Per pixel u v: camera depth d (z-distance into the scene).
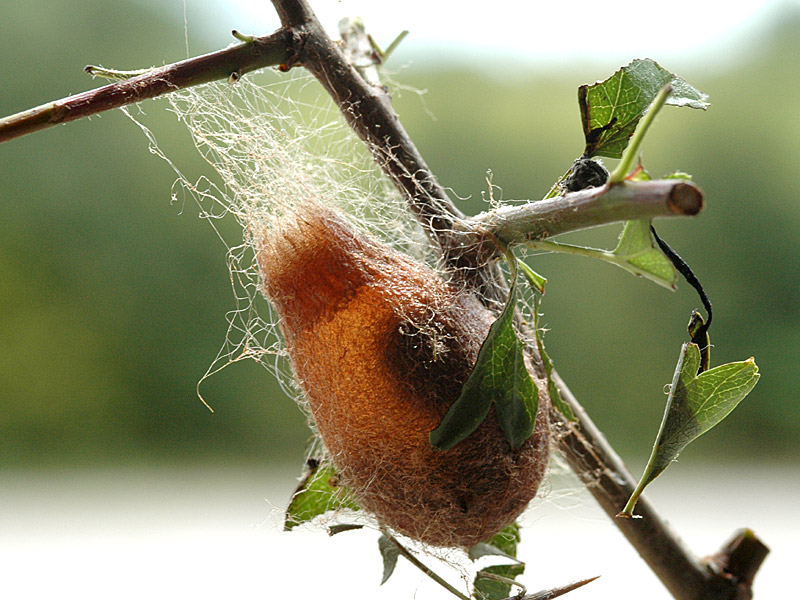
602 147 0.37
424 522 0.36
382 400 0.36
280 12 0.37
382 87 0.38
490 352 0.36
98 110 0.36
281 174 0.37
